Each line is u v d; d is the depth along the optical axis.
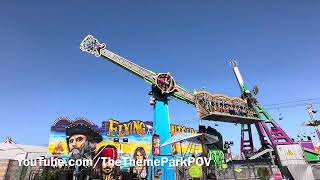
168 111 33.62
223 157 38.53
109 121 39.75
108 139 38.84
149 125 41.84
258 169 23.64
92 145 37.25
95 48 31.62
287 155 38.91
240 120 42.72
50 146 35.41
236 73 47.59
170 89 34.09
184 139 18.78
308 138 47.97
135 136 40.50
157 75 33.91
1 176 23.97
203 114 36.66
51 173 25.09
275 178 22.94
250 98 44.31
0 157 36.88
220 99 39.38
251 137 47.72
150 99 33.09
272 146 42.91
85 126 37.56
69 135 36.59
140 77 33.50
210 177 21.09
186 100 36.47
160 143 30.67
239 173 23.20
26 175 25.45
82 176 26.88
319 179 22.47
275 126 45.03
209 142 20.83
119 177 31.08
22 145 39.12
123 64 32.44
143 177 35.62
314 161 40.22
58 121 36.72
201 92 37.72
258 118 43.91
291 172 23.62
